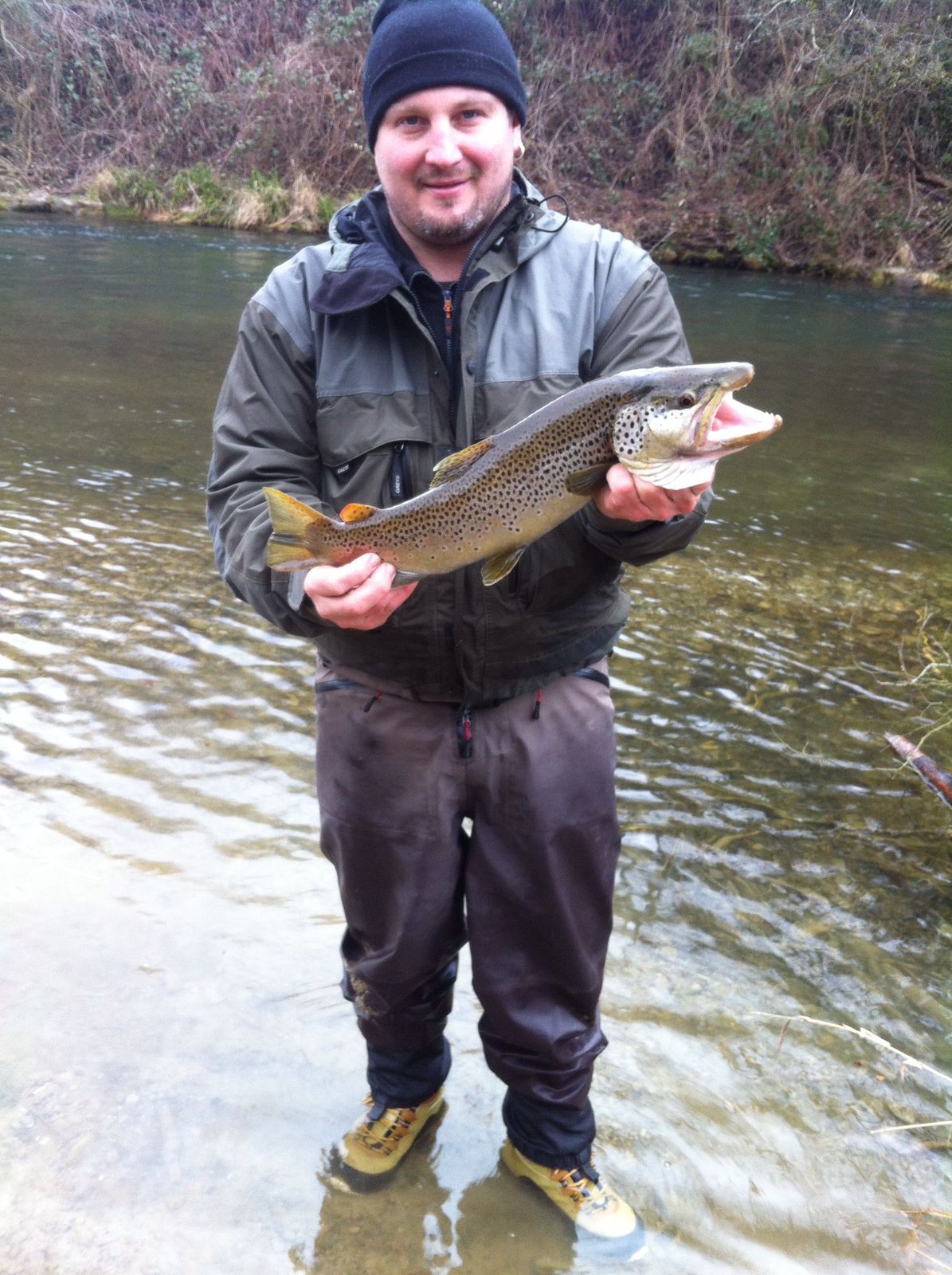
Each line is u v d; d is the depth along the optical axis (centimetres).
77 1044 271
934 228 2086
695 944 319
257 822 361
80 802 363
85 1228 227
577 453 190
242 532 214
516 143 219
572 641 217
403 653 212
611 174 2258
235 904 324
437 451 211
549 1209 241
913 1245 234
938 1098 271
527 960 228
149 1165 242
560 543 206
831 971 312
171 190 2277
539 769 216
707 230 2112
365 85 212
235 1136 251
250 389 218
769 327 1454
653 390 180
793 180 2098
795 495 784
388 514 200
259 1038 278
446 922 230
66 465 730
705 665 497
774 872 354
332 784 225
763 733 440
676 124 2191
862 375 1203
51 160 2406
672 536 200
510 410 207
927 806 397
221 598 536
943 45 2155
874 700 473
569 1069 232
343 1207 238
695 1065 277
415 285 210
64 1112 252
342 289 204
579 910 226
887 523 734
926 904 343
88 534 610
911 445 941
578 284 212
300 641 496
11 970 290
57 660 457
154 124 2411
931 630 555
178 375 1010
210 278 1537
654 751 421
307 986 296
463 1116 266
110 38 2433
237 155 2320
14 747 390
